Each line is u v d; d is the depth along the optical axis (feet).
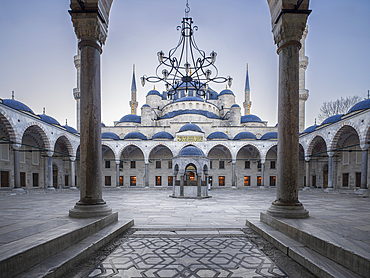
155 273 12.11
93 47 20.89
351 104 118.73
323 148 104.27
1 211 26.30
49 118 92.94
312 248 14.24
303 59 118.42
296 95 21.04
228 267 12.95
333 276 10.50
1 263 9.59
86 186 20.18
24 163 84.74
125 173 122.21
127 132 127.75
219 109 153.99
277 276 11.85
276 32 22.26
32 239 12.78
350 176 84.94
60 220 18.26
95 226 17.90
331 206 36.19
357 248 11.63
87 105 20.36
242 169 123.44
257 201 50.19
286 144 20.86
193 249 16.02
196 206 40.32
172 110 142.82
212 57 39.27
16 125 66.33
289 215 19.66
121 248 16.17
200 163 58.39
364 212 26.07
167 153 123.44
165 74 42.42
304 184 117.19
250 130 127.03
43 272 10.66
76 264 12.96
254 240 18.04
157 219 27.02
